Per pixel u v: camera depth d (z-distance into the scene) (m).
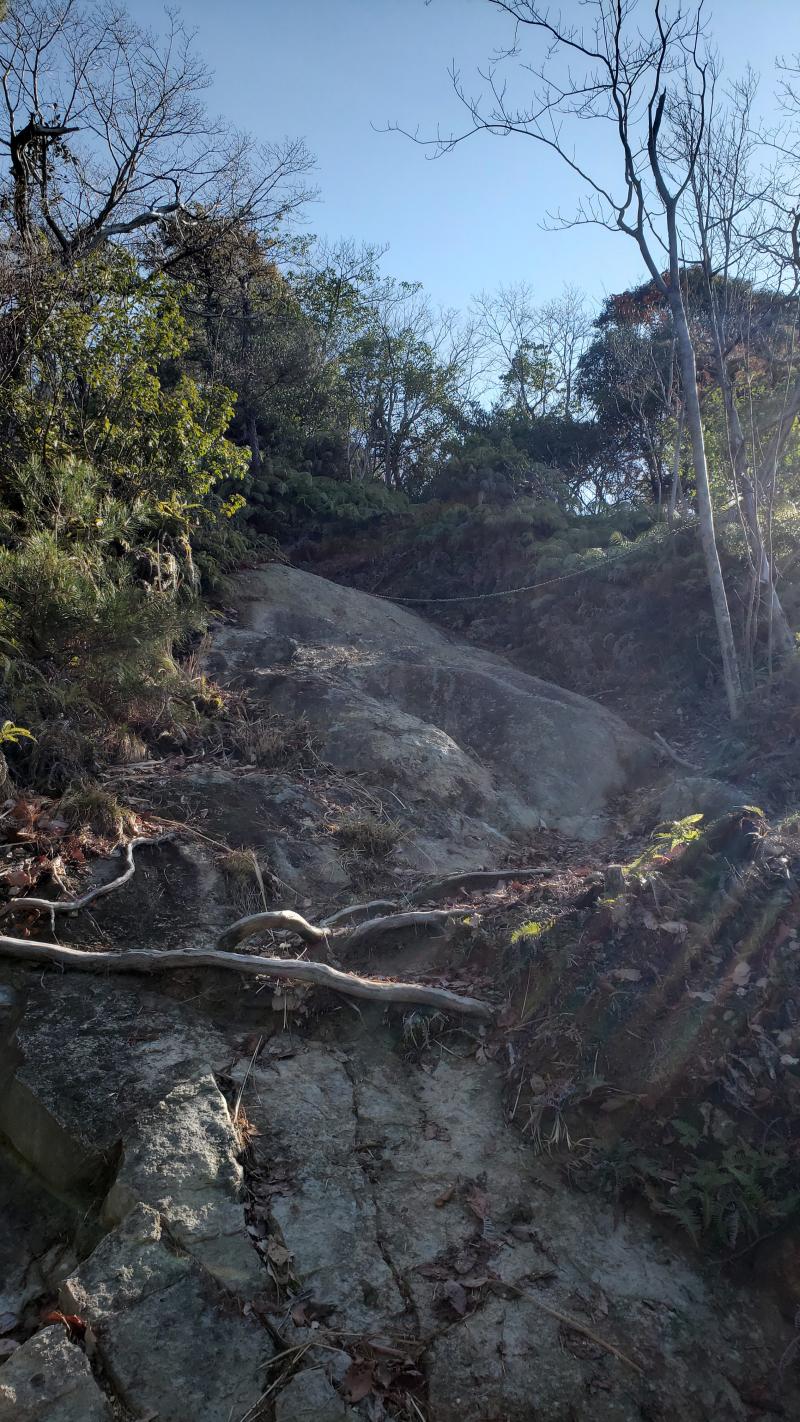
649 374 17.09
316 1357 2.72
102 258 10.33
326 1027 4.11
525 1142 3.52
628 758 7.48
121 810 5.31
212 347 17.38
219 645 8.83
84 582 6.82
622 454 23.16
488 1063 3.88
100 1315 2.76
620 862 5.20
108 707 6.62
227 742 6.89
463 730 7.71
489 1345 2.78
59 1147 3.41
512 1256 3.06
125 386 9.73
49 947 4.25
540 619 10.95
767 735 6.90
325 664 8.59
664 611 10.01
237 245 15.02
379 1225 3.15
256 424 18.06
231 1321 2.79
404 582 13.30
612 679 9.83
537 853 6.22
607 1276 3.02
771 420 8.79
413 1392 2.66
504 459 16.20
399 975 4.46
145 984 4.23
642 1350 2.80
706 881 4.24
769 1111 3.38
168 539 9.63
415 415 25.81
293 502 15.73
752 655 8.34
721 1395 2.72
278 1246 3.03
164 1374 2.64
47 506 8.22
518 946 4.16
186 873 5.02
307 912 5.00
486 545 13.02
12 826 5.02
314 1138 3.49
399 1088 3.81
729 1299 2.99
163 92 12.41
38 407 9.11
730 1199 3.13
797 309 8.42
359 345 25.02
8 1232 3.32
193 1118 3.46
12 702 5.93
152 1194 3.13
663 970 3.85
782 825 4.61
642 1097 3.48
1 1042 3.91
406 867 5.62
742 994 3.67
